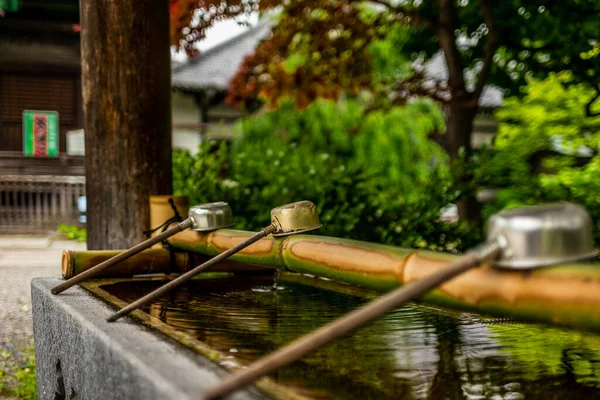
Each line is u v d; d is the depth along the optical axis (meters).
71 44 18.72
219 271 3.43
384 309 1.06
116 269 3.10
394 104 9.05
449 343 2.13
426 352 2.01
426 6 8.70
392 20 8.54
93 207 4.01
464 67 9.11
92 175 4.00
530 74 8.40
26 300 6.27
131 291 2.95
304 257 1.99
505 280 1.20
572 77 7.93
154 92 4.00
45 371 2.57
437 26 7.91
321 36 8.70
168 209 3.56
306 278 3.43
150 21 3.99
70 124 18.88
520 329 2.38
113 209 3.95
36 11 17.81
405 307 2.76
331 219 4.66
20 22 17.83
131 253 2.49
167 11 4.11
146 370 1.33
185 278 1.98
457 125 7.87
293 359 1.07
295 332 2.15
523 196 6.10
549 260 1.06
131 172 3.94
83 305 2.20
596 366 1.89
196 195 5.11
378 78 11.23
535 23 7.37
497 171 5.93
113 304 2.25
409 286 1.06
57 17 18.12
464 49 9.01
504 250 1.09
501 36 7.54
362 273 1.67
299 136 13.99
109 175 3.95
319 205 4.75
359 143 14.39
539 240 1.06
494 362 1.92
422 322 2.47
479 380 1.73
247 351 1.86
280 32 8.95
